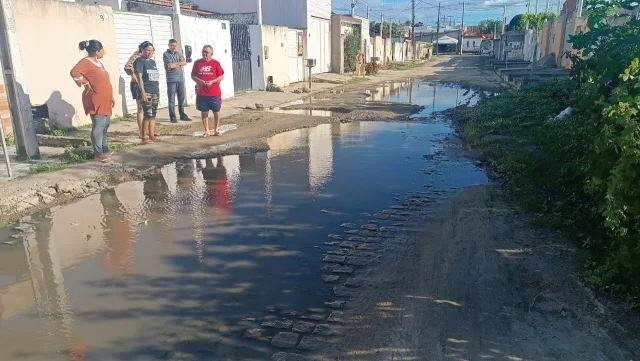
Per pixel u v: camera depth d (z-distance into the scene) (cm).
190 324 386
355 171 833
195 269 480
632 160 393
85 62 814
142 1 2280
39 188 695
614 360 333
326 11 3197
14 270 486
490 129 1125
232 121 1323
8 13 805
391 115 1462
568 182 673
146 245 539
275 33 2238
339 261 493
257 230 577
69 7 1139
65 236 569
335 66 3406
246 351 351
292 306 411
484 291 425
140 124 1030
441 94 2139
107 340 367
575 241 516
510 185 716
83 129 1166
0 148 941
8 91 835
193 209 653
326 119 1389
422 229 571
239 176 808
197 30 1622
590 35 872
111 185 766
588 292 413
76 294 436
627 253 396
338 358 342
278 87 2133
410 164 877
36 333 378
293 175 810
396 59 5866
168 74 1243
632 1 856
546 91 1433
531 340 356
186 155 944
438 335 365
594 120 605
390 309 402
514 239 530
